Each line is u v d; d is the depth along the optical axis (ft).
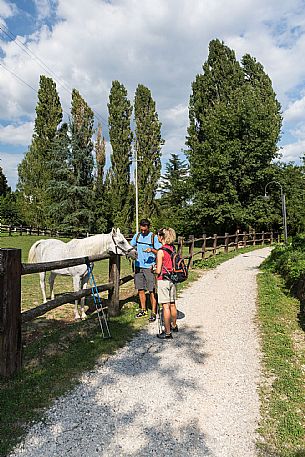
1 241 92.27
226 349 16.88
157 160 126.31
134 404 11.78
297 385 13.24
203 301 26.73
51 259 22.18
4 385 12.45
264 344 17.38
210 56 111.14
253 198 96.68
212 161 95.20
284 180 99.60
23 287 32.78
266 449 9.62
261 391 12.78
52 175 131.44
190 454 9.39
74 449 9.50
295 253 37.11
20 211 151.64
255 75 116.37
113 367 14.58
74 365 14.43
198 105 110.93
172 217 117.70
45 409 11.26
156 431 10.34
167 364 15.06
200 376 13.98
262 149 93.86
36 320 21.08
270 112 107.14
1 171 176.24
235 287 32.27
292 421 10.85
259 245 88.17
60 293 29.71
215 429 10.49
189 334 18.98
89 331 18.67
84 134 127.65
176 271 18.33
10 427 10.26
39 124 132.98
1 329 12.69
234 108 99.71
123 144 122.42
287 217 97.50
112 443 9.77
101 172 133.69
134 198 125.18
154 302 21.31
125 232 120.67
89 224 125.08
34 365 14.17
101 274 40.88
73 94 126.93
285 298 26.58
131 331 19.16
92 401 11.87
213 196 93.61
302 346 17.37
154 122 124.06
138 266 21.71
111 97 121.60
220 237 62.28
